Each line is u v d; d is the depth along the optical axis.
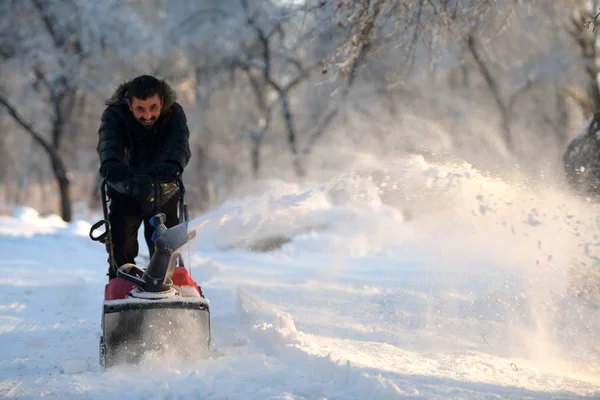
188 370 6.92
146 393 6.18
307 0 12.67
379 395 5.94
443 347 8.27
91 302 11.77
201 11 50.06
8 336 9.03
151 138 9.04
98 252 19.38
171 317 7.18
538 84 43.47
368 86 43.09
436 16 12.27
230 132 55.81
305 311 10.66
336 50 11.84
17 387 6.57
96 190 65.50
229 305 11.27
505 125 41.59
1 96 48.41
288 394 5.95
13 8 48.00
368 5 11.40
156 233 7.43
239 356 7.45
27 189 88.81
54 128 51.97
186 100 55.84
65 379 6.80
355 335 8.98
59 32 48.97
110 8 49.72
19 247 19.02
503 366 7.21
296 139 53.28
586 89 40.62
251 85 56.72
